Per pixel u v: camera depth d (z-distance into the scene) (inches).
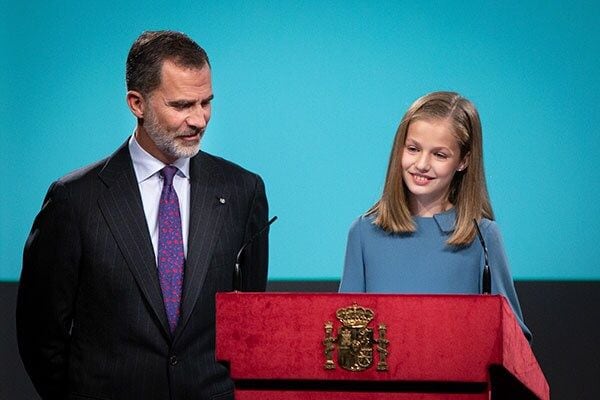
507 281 257.0
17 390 491.2
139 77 251.0
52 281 256.8
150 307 253.0
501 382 208.4
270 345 199.3
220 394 259.4
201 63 250.7
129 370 252.5
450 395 197.6
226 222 263.0
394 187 264.7
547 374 482.9
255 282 271.1
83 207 257.0
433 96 258.2
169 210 259.4
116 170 261.0
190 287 254.8
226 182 267.4
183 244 259.6
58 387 264.5
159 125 250.7
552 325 511.5
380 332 196.5
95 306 255.6
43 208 261.0
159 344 253.1
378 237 268.4
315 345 198.2
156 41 251.9
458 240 260.1
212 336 259.4
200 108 251.4
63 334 260.1
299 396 200.4
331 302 197.9
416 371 196.2
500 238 259.6
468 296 195.6
